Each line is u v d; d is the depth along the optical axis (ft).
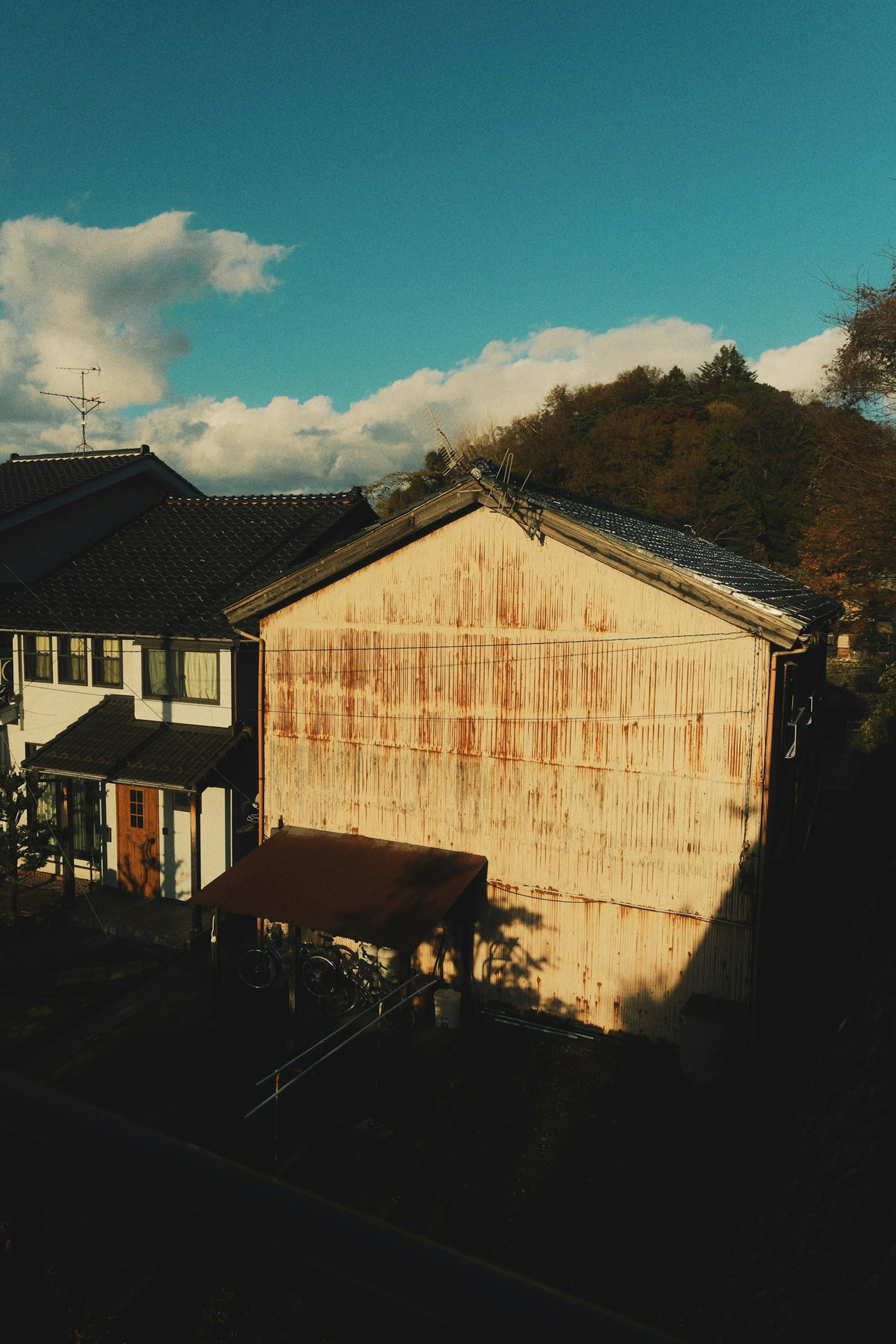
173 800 58.75
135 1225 2.98
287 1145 33.55
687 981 39.58
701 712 38.91
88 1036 42.73
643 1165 31.96
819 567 101.86
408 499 81.66
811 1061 34.24
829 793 74.84
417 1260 2.54
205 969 50.11
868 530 89.20
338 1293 2.53
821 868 56.24
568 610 41.68
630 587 40.16
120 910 57.21
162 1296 3.02
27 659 65.67
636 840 40.57
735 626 37.93
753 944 38.04
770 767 38.04
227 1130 34.65
